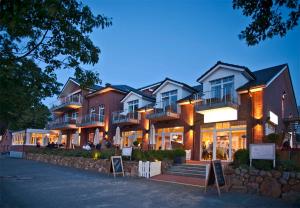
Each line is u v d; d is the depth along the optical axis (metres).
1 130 20.95
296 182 9.41
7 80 7.82
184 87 24.44
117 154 18.53
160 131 25.52
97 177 15.52
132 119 27.89
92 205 8.43
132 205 8.52
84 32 6.95
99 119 31.02
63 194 10.17
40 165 23.14
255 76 19.66
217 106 19.72
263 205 8.62
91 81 7.78
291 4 7.03
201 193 10.67
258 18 7.29
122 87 34.59
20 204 8.32
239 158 11.80
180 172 15.69
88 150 22.17
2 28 6.18
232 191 11.03
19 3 4.84
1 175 15.65
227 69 20.69
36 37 6.80
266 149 10.59
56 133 40.12
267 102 19.08
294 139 21.27
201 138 21.78
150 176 15.51
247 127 18.86
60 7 5.96
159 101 26.27
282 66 21.33
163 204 8.70
